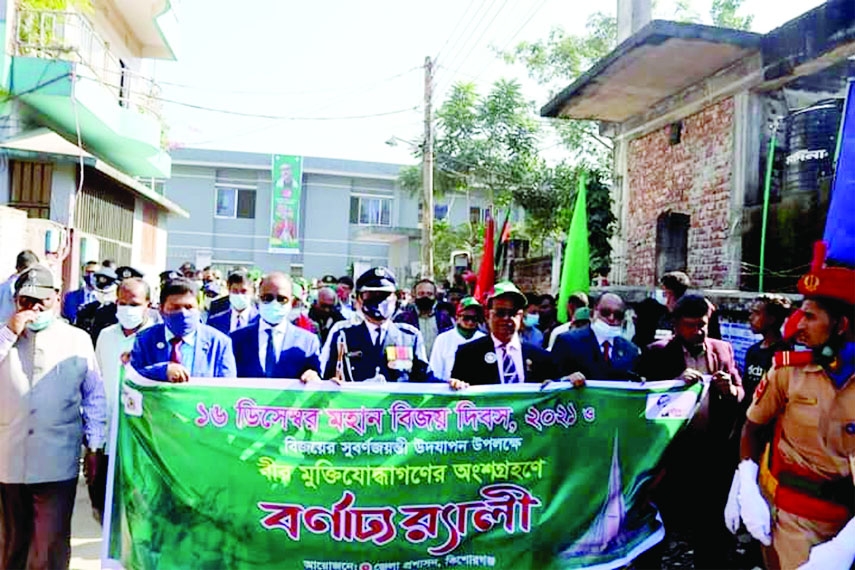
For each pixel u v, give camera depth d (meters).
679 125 10.28
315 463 4.11
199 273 12.19
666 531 4.73
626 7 11.45
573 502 4.39
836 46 7.34
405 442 4.21
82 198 14.66
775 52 8.16
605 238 11.86
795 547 3.59
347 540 4.11
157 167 20.77
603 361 5.36
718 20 20.22
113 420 4.12
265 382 4.09
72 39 14.76
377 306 5.16
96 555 5.04
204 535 3.98
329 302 9.16
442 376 6.00
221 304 7.32
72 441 4.17
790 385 3.66
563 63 21.81
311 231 34.25
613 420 4.50
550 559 4.32
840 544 3.36
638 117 11.30
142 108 20.69
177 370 4.02
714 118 9.50
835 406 3.52
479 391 4.31
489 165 22.20
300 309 8.77
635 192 11.52
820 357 3.57
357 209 34.69
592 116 11.49
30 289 4.03
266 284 5.15
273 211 32.97
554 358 5.23
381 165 34.41
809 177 7.92
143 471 3.98
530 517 4.33
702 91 9.59
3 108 13.63
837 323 3.52
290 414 4.11
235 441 4.04
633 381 4.84
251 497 4.04
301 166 33.38
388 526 4.15
